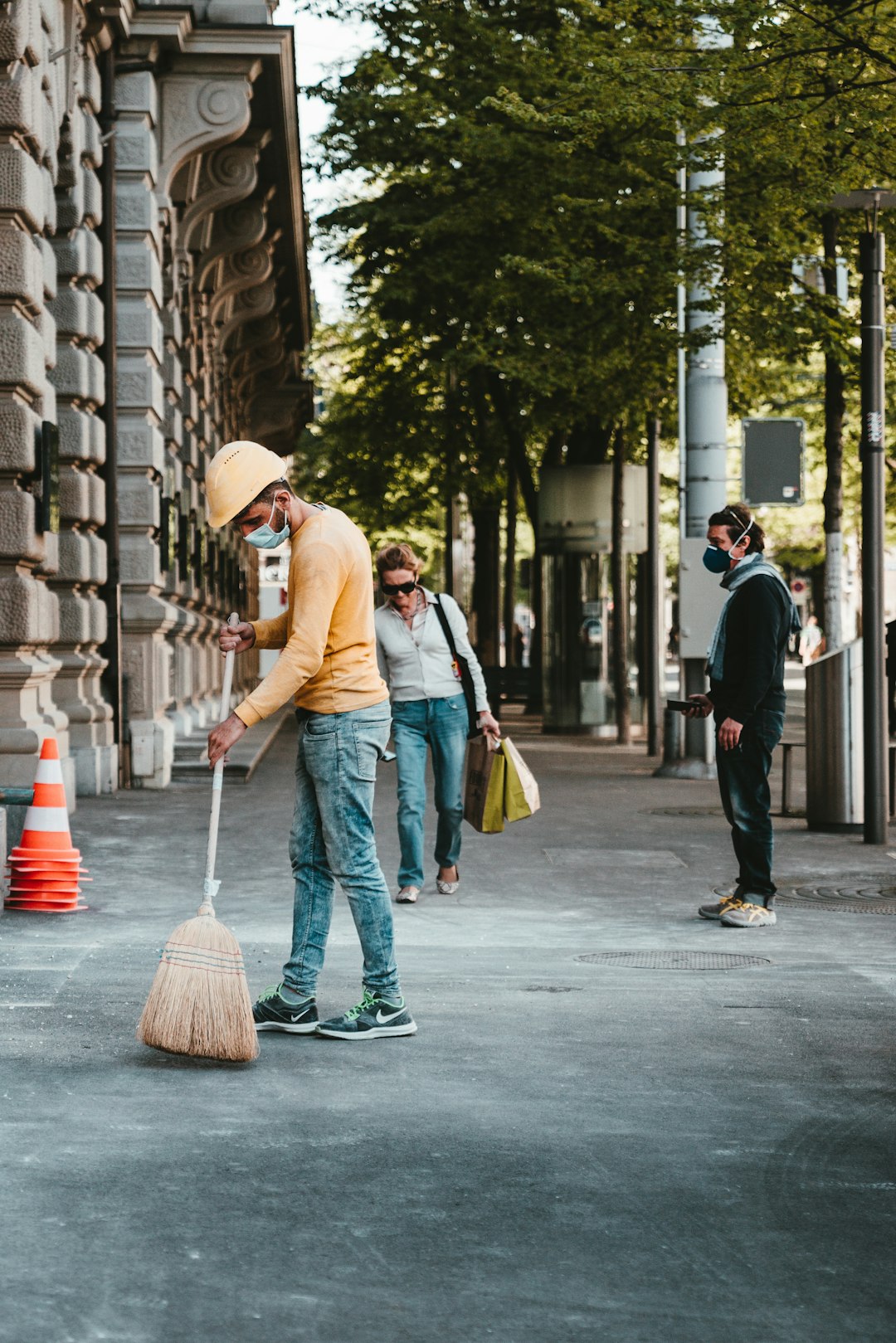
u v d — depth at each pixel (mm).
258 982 7027
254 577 41312
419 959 7785
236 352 32281
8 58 11453
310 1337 3445
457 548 42938
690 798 16312
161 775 16469
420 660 9797
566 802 15836
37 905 9141
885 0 14328
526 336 20875
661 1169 4590
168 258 19828
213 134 18203
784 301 18422
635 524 25062
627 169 18859
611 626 27312
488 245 22906
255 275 26531
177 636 20719
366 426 29859
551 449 32531
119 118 17219
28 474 12016
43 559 12352
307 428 44406
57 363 14867
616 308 19141
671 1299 3689
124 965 7289
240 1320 3523
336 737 5906
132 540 17016
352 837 5949
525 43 22344
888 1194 4422
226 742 5668
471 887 10391
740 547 8938
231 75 18172
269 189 23719
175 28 17172
